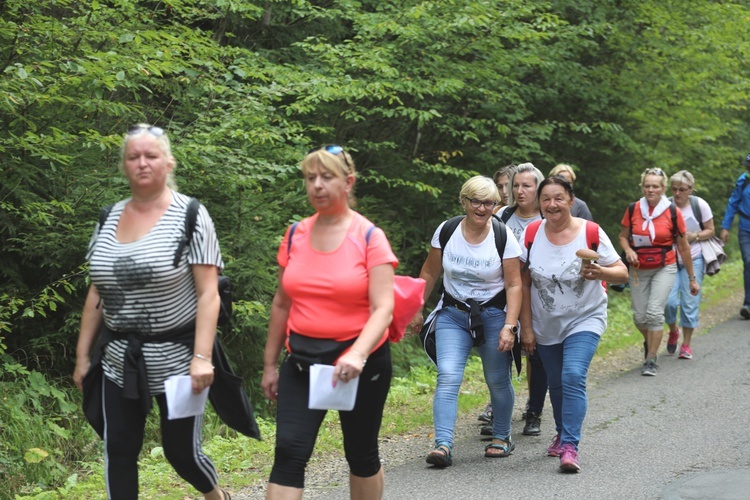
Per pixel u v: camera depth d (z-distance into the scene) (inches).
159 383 135.1
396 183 399.2
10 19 257.0
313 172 137.7
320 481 203.3
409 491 191.6
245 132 289.4
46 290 250.5
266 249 308.5
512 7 403.5
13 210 260.1
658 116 573.6
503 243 209.6
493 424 224.4
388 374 142.6
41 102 242.7
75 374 140.6
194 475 144.4
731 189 821.2
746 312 466.0
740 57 580.1
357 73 380.2
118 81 254.4
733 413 260.8
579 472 203.5
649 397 289.0
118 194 270.7
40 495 200.5
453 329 217.3
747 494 181.6
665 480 194.7
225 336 327.3
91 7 264.1
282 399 139.2
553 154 536.7
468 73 409.4
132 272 132.3
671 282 332.8
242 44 380.5
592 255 201.0
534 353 240.2
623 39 510.3
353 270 137.3
